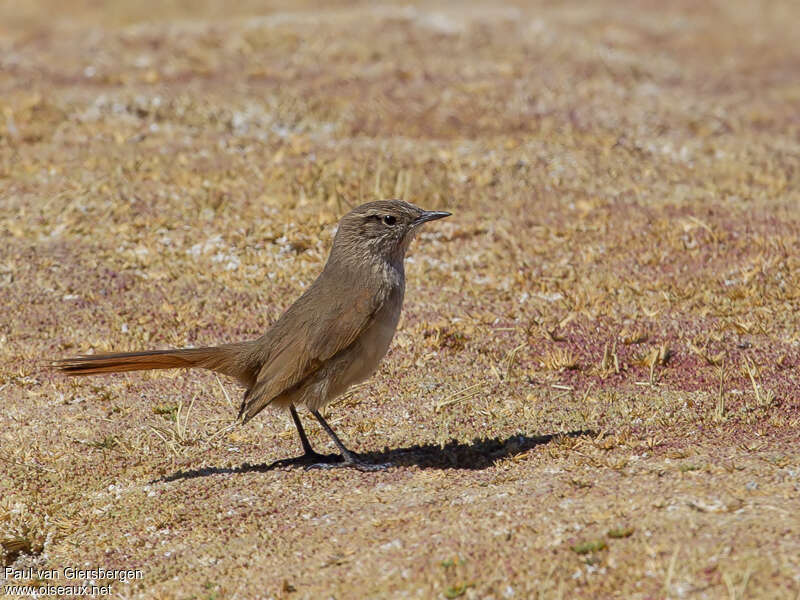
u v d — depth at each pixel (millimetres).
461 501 8508
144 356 9281
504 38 25266
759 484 7996
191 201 16531
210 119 20000
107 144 18703
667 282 14062
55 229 15797
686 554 7012
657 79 23406
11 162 17828
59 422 11031
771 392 10680
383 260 9625
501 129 19797
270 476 9523
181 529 8742
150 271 14789
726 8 31250
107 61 23172
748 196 17016
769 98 22812
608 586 6867
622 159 18516
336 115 20344
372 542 7957
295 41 24375
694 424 9945
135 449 10422
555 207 16672
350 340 9336
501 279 14523
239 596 7527
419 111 20484
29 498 9539
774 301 13305
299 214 16016
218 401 11547
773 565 6742
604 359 11797
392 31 25203
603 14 28812
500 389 11430
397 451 9961
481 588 7023
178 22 27453
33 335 13062
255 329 13352
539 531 7609
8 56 23656
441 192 16703
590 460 9031
